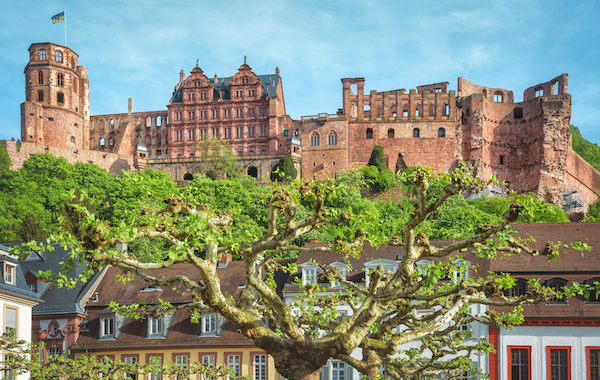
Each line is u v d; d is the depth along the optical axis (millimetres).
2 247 50688
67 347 56375
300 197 27453
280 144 162000
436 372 35000
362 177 128375
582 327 48344
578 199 153750
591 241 53156
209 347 53750
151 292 57406
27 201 116500
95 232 24172
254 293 29234
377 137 150125
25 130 160375
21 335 48406
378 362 31328
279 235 27062
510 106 157750
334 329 29031
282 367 28000
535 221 102312
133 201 103688
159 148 171000
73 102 168125
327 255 57500
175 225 25922
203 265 25734
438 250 26812
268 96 162750
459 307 29703
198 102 165750
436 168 149000
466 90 169500
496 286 28562
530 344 48844
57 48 166500
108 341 55500
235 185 118188
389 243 30125
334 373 52344
